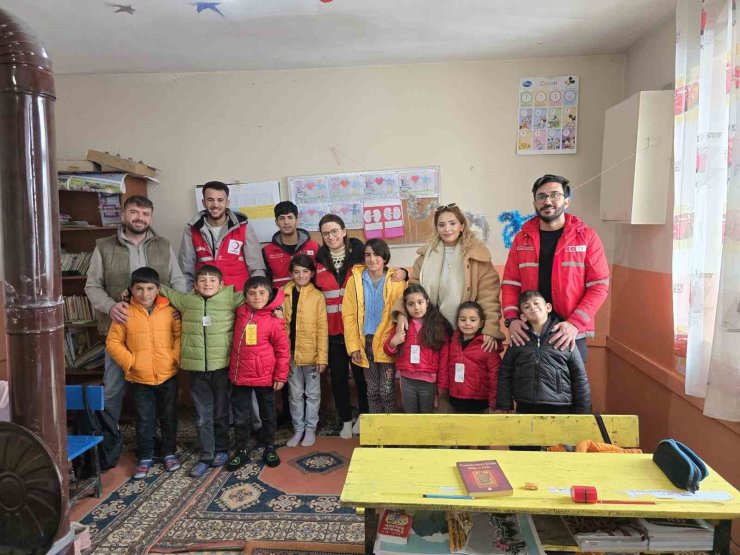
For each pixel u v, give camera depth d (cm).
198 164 345
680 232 217
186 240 306
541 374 211
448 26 268
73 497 226
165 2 235
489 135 326
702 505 126
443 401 258
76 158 351
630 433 173
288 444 290
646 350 268
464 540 138
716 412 179
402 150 332
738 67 173
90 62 319
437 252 261
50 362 119
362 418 178
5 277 116
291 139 338
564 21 264
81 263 331
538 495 132
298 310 287
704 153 197
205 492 241
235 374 265
